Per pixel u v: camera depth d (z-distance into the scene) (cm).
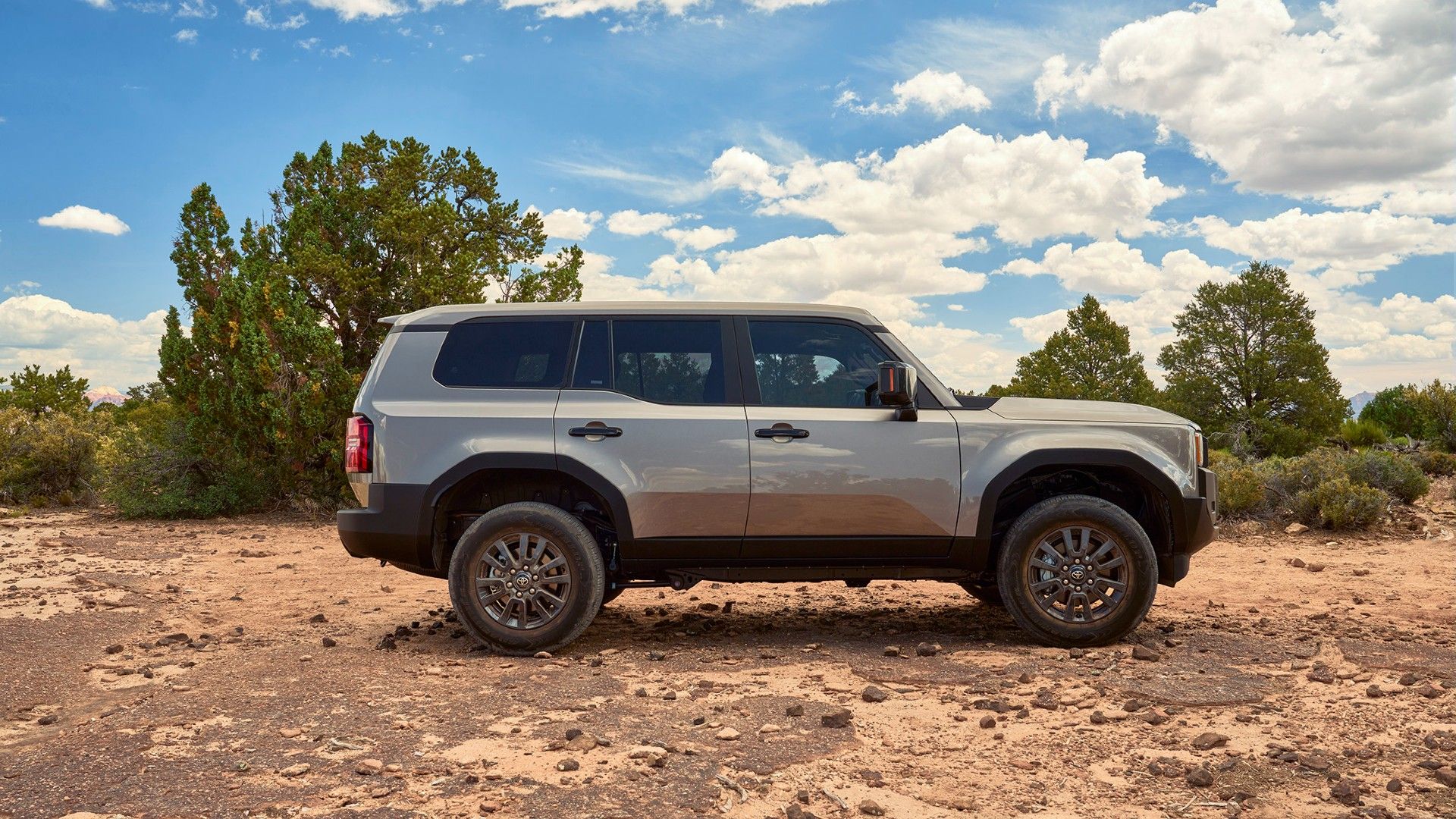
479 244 1683
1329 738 407
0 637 636
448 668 547
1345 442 2500
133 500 1436
